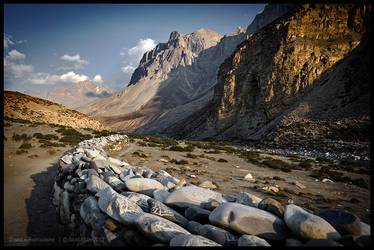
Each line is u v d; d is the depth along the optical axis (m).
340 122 30.77
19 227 5.02
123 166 8.40
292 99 45.09
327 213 3.51
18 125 25.58
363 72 35.78
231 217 3.36
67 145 18.81
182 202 4.36
